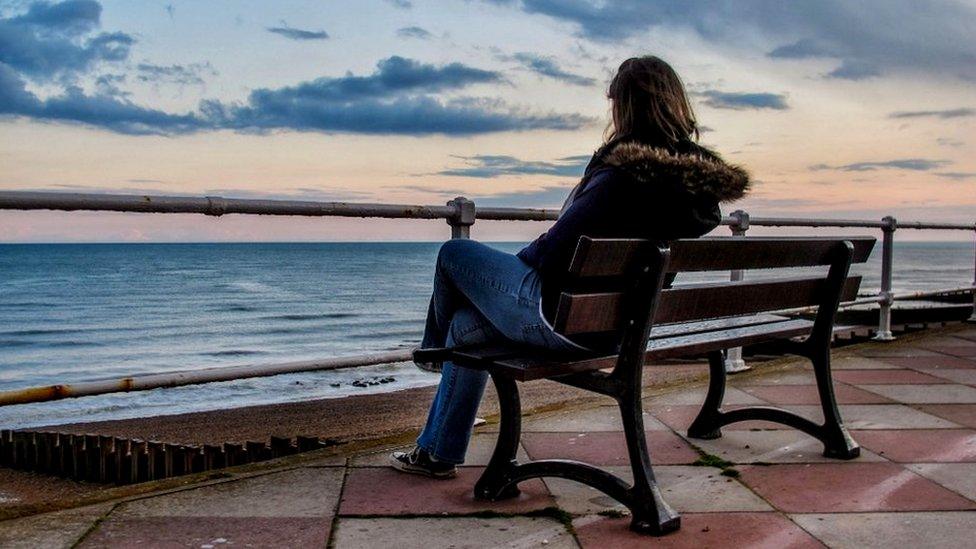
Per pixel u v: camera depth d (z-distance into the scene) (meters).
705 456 3.35
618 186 2.37
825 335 3.29
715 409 3.60
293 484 2.93
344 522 2.53
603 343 2.63
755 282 2.84
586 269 2.21
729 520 2.57
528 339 2.58
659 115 2.54
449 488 2.89
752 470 3.14
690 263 2.52
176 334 45.06
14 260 143.62
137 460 7.84
